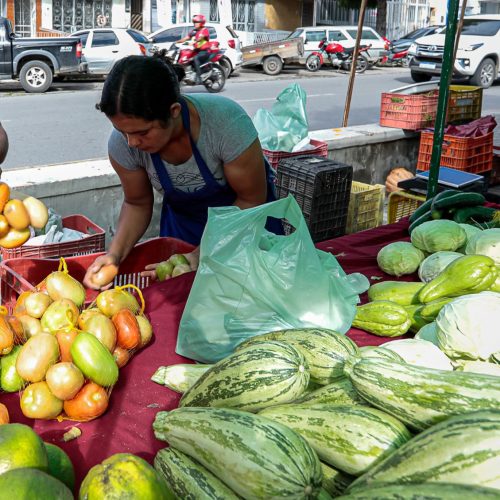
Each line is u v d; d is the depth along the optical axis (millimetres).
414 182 5691
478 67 20625
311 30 25375
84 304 2975
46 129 12227
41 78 17062
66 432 2176
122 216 3584
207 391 2080
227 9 28406
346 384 2061
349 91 8914
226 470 1691
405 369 1865
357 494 1464
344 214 6465
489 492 1376
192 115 3191
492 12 42531
